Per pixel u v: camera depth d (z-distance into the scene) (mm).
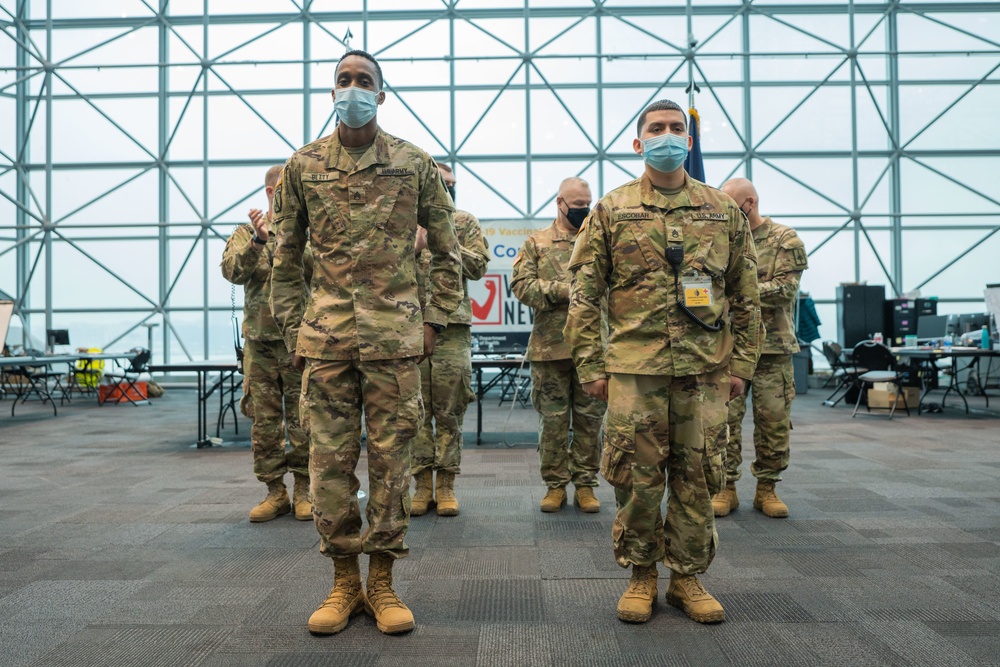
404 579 2383
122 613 2109
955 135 11992
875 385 8188
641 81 12148
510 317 7066
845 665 1723
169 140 12297
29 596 2260
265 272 3146
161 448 5645
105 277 12266
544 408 3357
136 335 12273
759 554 2639
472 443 5781
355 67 1966
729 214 2057
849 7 11859
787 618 2020
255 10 12336
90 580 2414
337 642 1892
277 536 2965
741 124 12180
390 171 2018
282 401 3271
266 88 12273
